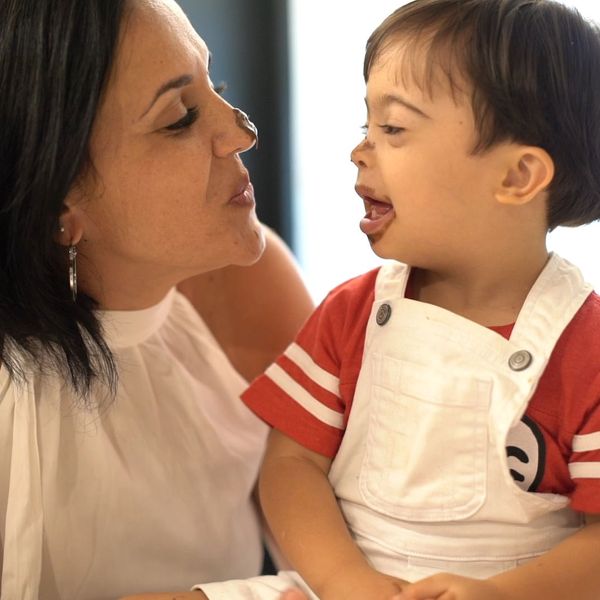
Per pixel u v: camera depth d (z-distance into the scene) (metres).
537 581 0.79
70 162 0.86
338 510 0.91
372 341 0.91
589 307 0.86
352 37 1.91
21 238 0.88
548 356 0.83
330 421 0.94
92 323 0.95
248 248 0.96
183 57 0.89
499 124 0.82
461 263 0.87
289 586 0.91
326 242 2.02
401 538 0.87
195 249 0.94
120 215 0.91
